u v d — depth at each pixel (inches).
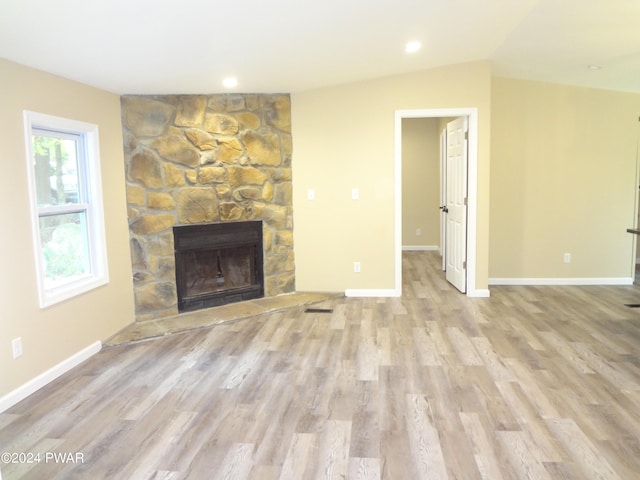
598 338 148.3
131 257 168.9
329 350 142.1
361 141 196.1
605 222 216.7
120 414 105.2
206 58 133.9
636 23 133.4
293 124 197.5
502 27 137.3
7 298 109.8
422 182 330.0
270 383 119.9
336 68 166.2
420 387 115.7
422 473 82.3
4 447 92.7
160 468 85.2
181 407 108.0
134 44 114.7
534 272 221.8
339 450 89.7
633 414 100.8
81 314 137.9
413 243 334.3
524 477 80.6
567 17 128.9
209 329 164.2
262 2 99.0
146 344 150.2
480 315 174.9
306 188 200.8
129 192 167.3
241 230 192.7
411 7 115.2
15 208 113.0
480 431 95.2
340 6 108.0
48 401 112.0
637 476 80.3
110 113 158.2
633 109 210.2
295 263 206.2
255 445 91.9
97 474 83.7
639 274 233.9
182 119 175.8
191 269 184.9
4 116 110.3
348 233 201.8
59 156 137.0
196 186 179.9
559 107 210.5
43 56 113.1
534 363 129.0
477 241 198.5
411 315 176.6
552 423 97.7
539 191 216.1
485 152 192.4
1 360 107.4
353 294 204.8
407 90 191.5
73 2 86.7
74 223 142.6
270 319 174.4
